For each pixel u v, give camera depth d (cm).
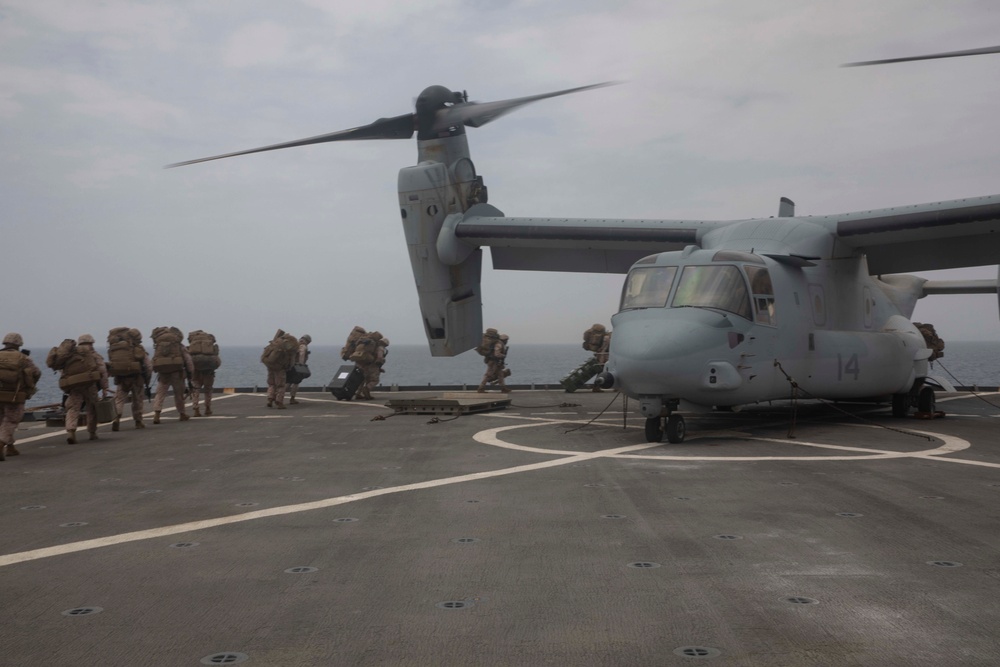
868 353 1659
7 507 845
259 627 484
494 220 2055
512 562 622
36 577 592
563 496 884
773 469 1062
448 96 2042
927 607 510
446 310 2117
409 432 1536
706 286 1396
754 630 472
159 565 622
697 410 1437
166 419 1902
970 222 1572
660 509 812
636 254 2077
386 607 520
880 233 1644
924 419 1789
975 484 944
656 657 434
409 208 2058
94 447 1371
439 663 429
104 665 429
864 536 694
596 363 2638
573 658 434
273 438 1461
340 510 821
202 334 1977
